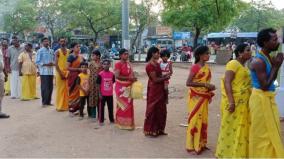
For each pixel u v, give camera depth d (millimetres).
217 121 9727
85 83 10023
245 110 5977
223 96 6199
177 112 10938
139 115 10656
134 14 39219
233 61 6023
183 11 33062
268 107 5387
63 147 7602
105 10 37438
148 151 7277
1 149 7500
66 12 38812
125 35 18078
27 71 13602
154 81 8102
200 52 6914
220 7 29562
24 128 9188
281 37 9859
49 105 12461
